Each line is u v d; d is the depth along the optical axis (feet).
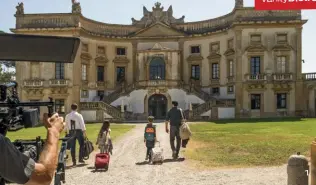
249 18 165.17
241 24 162.71
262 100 161.99
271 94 162.20
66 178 37.47
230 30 168.86
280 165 43.32
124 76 186.29
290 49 162.61
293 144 59.88
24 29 163.63
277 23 161.79
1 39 11.18
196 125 118.01
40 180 7.68
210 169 41.73
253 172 39.42
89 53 174.40
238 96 162.20
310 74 161.07
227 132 86.48
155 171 41.11
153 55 176.45
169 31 185.47
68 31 164.96
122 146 66.23
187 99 170.30
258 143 62.18
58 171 15.07
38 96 165.37
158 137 83.15
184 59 185.47
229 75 170.50
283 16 164.35
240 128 98.22
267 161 45.88
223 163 45.39
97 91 178.60
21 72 166.20
